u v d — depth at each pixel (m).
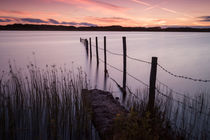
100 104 4.15
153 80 3.42
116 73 9.34
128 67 11.30
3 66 9.59
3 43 24.89
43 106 3.40
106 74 8.58
